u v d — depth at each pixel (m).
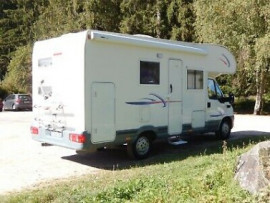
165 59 9.99
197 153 9.97
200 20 22.30
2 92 34.16
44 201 6.03
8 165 8.91
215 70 11.65
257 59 19.45
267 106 24.92
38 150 10.70
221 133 12.23
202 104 11.25
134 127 9.25
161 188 5.88
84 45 8.22
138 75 9.32
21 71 36.34
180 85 10.46
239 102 26.47
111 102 8.75
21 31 50.00
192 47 10.82
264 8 19.05
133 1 28.02
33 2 46.88
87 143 8.27
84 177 7.72
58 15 32.78
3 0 57.03
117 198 5.66
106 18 29.00
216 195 5.29
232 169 6.13
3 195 6.55
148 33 28.09
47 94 9.20
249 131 14.53
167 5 27.48
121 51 8.93
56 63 8.91
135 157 9.34
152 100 9.68
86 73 8.26
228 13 20.38
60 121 8.80
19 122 18.08
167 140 10.24
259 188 5.19
